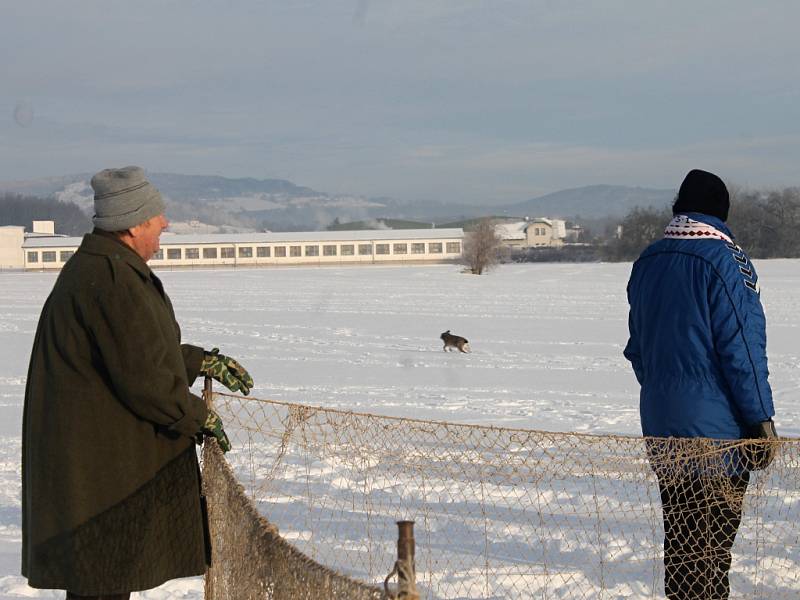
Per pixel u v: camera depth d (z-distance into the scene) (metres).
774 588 4.86
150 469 3.67
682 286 4.28
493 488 6.68
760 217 92.38
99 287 3.54
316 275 71.81
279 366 17.42
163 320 3.71
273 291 47.25
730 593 4.78
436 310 32.81
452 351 20.09
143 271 3.69
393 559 5.45
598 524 5.76
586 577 5.09
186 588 5.13
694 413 4.21
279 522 6.12
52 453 3.57
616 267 73.31
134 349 3.50
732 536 4.25
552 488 6.57
